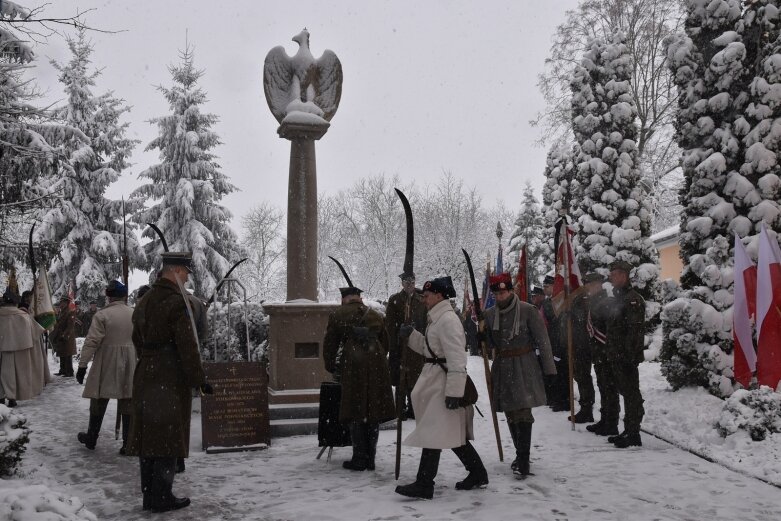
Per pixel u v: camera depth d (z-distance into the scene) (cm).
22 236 1533
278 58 926
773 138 905
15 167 1204
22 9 951
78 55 2970
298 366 810
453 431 478
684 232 995
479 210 4372
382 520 431
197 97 2959
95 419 664
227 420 684
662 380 1063
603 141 1513
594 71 1548
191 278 2753
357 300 612
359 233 4434
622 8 2403
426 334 498
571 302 806
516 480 531
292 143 885
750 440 613
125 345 659
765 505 459
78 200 2780
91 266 2739
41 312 1205
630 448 648
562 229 829
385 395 584
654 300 1439
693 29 995
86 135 2928
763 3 920
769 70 902
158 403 456
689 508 454
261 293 4406
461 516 437
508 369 554
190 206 2788
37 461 614
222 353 1031
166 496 461
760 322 650
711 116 967
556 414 869
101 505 476
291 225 867
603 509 451
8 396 902
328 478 552
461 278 4075
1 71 1027
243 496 498
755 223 907
